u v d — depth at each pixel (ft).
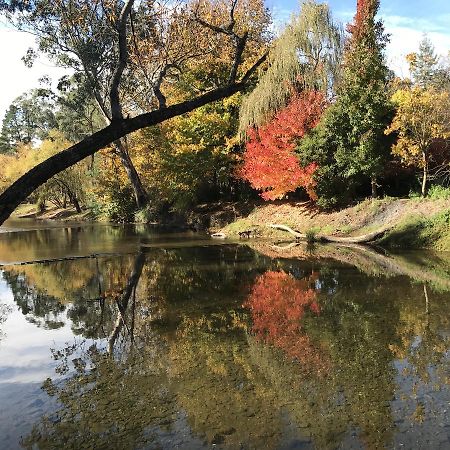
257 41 72.23
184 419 15.34
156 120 14.56
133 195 117.70
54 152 153.28
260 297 32.73
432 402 15.88
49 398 17.46
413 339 22.58
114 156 117.19
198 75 77.51
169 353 21.98
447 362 19.51
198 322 27.12
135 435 14.44
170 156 85.66
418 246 49.57
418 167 59.82
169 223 96.53
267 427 14.61
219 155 80.28
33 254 58.70
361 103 57.57
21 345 24.12
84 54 47.21
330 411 15.53
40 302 34.22
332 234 59.57
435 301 29.60
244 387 17.72
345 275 38.88
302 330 24.81
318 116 65.82
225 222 79.61
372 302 29.99
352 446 13.34
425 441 13.47
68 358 21.93
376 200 59.57
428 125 53.26
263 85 71.15
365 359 20.20
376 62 59.52
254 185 70.90
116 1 20.53
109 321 28.25
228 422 15.05
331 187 63.67
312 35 68.80
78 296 35.81
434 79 100.94
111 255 56.49
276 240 64.08
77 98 115.34
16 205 12.17
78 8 24.18
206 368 19.85
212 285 37.40
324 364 19.81
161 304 31.86
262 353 21.49
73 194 151.43
